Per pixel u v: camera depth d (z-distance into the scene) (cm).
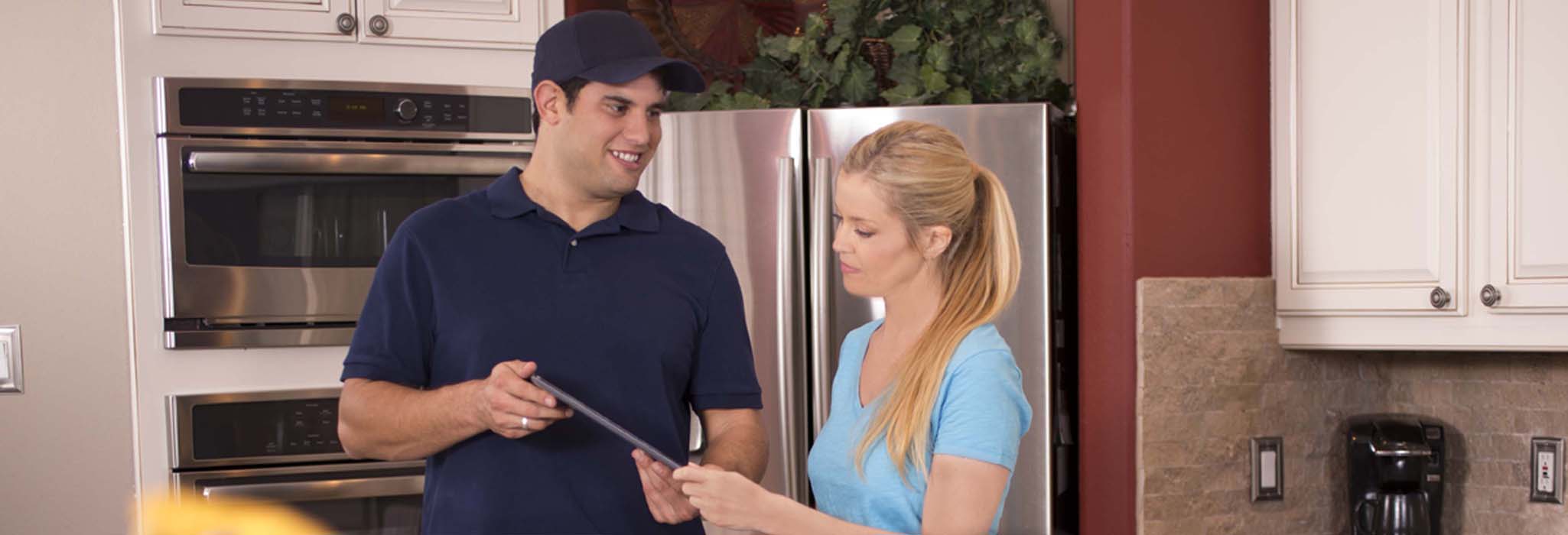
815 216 246
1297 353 254
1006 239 143
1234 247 248
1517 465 247
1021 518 246
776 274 249
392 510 252
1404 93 223
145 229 241
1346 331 237
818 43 283
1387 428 245
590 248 160
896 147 146
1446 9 217
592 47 154
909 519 140
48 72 252
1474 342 219
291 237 245
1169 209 243
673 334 163
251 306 243
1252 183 249
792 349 248
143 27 241
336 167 242
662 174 254
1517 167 210
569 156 158
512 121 259
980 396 136
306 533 247
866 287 147
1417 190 222
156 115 239
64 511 251
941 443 137
